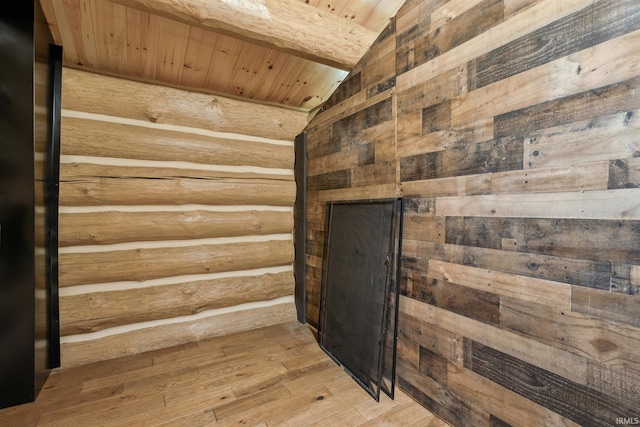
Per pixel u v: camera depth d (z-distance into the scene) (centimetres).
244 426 160
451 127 158
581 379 113
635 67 99
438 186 165
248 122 285
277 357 234
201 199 267
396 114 193
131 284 245
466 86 151
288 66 255
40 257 191
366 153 219
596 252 109
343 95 243
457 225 156
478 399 146
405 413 169
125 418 166
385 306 184
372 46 213
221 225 274
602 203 107
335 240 245
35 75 174
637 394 99
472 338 149
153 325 253
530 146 127
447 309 161
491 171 141
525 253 129
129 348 239
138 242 247
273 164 301
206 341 264
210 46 225
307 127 296
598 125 108
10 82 166
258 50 235
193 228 262
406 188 186
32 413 170
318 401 180
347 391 190
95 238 226
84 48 212
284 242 313
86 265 225
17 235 172
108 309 233
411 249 182
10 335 173
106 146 229
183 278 265
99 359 229
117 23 197
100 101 227
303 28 199
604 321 107
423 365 175
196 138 262
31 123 171
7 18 164
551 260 121
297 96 294
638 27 99
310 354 239
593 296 110
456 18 155
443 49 162
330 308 243
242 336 274
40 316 192
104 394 187
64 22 194
